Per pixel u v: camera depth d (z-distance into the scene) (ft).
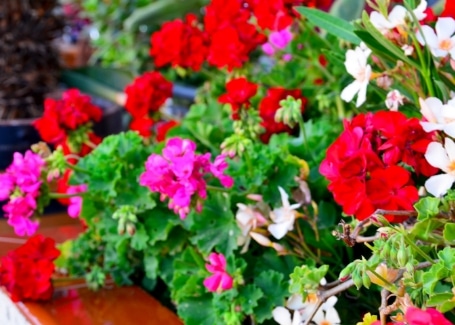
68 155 4.98
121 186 4.69
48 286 4.71
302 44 5.29
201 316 4.38
